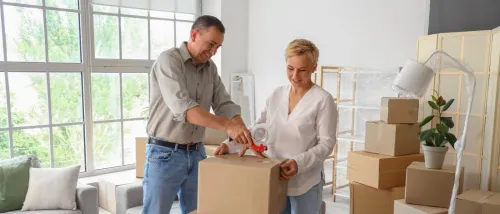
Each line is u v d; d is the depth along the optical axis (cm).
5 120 309
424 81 139
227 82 444
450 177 224
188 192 191
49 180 269
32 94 323
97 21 359
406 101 277
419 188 233
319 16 401
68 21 340
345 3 381
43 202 264
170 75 167
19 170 272
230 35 441
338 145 398
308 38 411
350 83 386
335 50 393
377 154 282
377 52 363
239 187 132
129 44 387
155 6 398
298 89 162
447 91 300
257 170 129
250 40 459
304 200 158
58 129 342
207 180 138
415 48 338
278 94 170
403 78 141
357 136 372
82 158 361
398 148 274
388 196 271
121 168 385
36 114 327
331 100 157
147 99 405
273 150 164
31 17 317
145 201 184
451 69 295
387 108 276
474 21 301
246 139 150
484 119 276
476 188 283
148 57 404
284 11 427
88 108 356
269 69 445
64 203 266
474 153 285
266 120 170
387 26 355
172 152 179
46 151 336
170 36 421
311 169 159
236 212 133
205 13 442
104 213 319
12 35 308
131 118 392
